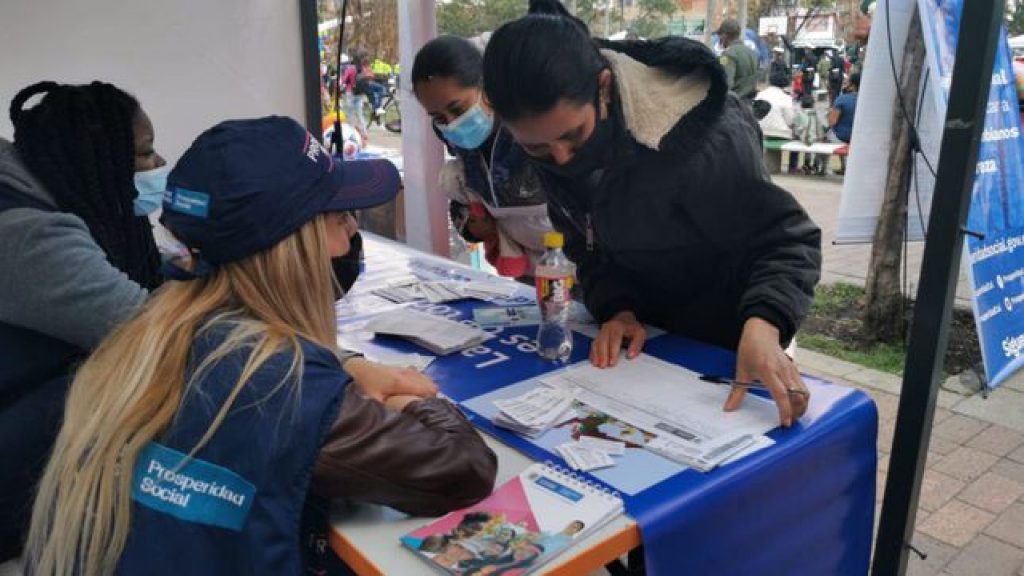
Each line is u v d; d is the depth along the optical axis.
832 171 7.91
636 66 1.42
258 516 0.87
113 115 1.73
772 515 1.18
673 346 1.64
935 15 2.93
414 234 3.14
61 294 1.44
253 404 0.88
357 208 1.04
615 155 1.42
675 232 1.56
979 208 3.16
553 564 0.90
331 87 3.85
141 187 1.84
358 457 0.91
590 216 1.65
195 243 0.97
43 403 1.43
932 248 1.45
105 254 1.64
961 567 2.17
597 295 1.77
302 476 0.88
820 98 8.33
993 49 1.33
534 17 1.30
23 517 1.39
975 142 1.37
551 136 1.32
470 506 1.01
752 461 1.14
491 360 1.59
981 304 3.24
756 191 1.46
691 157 1.41
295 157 0.99
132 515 0.90
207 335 0.95
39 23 2.39
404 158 3.08
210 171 0.95
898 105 3.67
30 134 1.61
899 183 3.78
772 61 8.10
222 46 2.72
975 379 3.51
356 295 2.12
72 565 0.92
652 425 1.25
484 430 1.27
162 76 2.63
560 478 1.08
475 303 2.04
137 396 0.92
